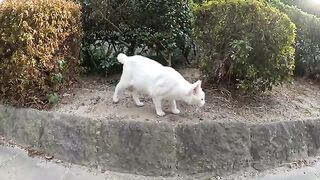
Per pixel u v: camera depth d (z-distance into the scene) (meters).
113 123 1.16
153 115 1.19
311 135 1.29
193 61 1.58
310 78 1.66
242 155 1.17
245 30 1.28
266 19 1.25
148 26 1.55
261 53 1.29
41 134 1.22
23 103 1.27
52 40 1.28
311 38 1.61
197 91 1.12
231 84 1.39
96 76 1.56
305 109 1.37
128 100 1.30
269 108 1.33
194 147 1.14
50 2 1.29
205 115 1.22
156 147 1.13
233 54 1.26
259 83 1.32
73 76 1.42
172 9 1.49
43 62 1.26
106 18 1.53
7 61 1.26
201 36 1.36
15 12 1.23
